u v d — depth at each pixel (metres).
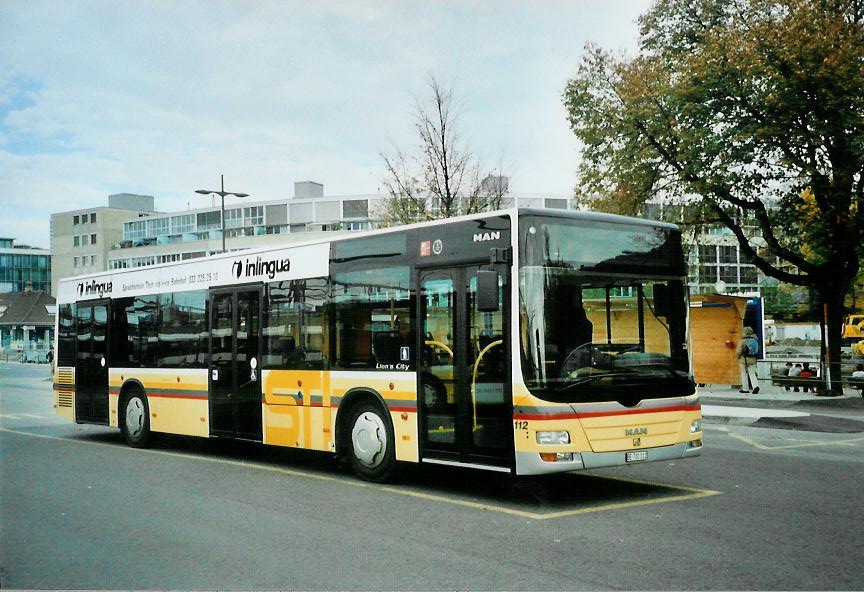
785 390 24.41
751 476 10.24
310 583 5.85
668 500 8.72
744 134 22.05
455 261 9.22
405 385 9.71
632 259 9.03
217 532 7.49
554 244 8.60
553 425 8.17
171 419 13.64
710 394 23.20
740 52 22.02
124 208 120.19
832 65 20.84
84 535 7.46
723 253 86.56
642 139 24.77
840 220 22.70
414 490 9.62
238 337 12.39
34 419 20.73
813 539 6.90
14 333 90.75
